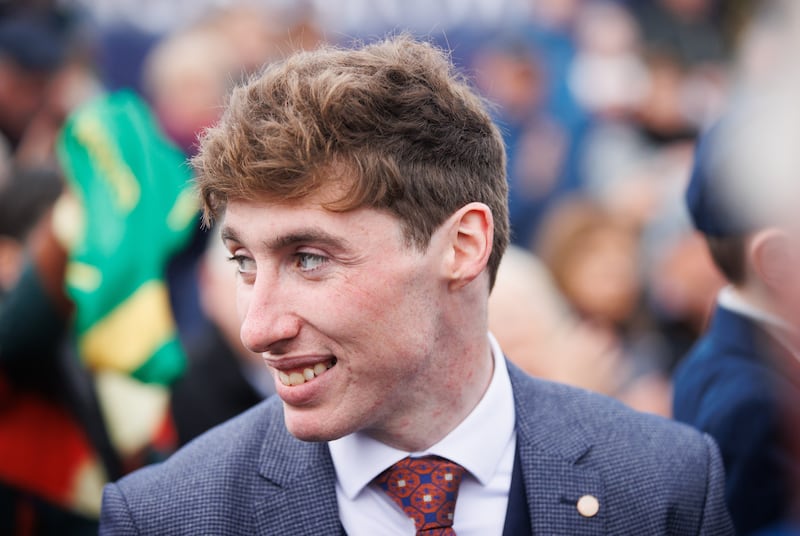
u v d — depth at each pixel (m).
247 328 2.47
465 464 2.76
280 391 2.54
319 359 2.50
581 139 9.05
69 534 4.18
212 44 8.02
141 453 4.34
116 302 4.11
